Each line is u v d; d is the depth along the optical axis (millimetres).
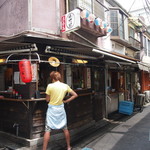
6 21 5770
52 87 4141
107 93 8562
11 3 5598
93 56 6617
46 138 4043
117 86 9953
